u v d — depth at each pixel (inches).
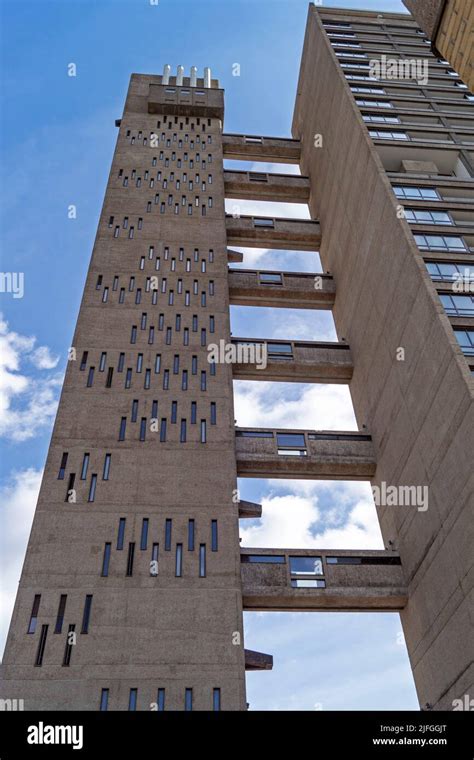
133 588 873.5
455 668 813.9
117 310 1275.8
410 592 965.2
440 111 1525.6
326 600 964.6
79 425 1063.0
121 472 1008.9
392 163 1371.8
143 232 1478.8
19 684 764.0
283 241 1680.6
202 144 1852.9
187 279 1375.5
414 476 985.5
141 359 1188.5
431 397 944.3
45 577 866.8
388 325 1143.6
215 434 1088.8
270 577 971.3
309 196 1835.6
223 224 1541.6
